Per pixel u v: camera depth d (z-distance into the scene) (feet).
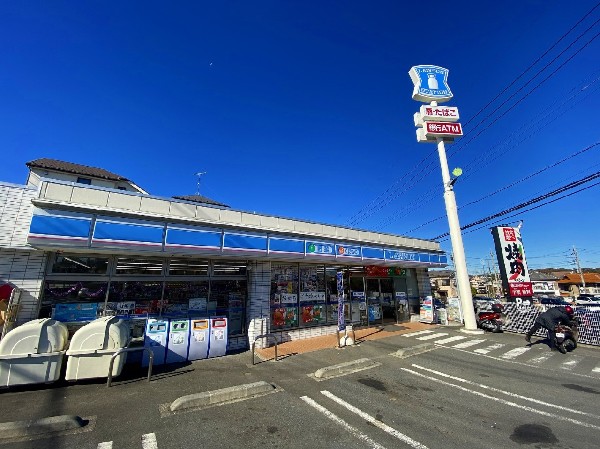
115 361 20.22
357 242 41.01
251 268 33.35
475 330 42.24
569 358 28.66
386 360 27.35
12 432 13.30
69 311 24.08
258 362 26.35
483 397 18.76
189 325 26.99
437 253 55.52
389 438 13.78
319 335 38.42
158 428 14.40
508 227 49.67
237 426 14.78
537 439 13.69
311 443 13.29
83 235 21.84
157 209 26.27
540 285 175.94
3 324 20.21
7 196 22.50
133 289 27.22
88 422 14.82
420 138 52.85
